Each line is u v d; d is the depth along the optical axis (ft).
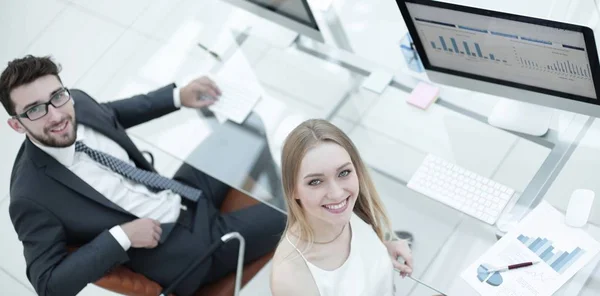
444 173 7.63
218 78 9.12
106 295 10.41
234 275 8.63
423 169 7.72
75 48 12.57
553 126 7.67
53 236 8.05
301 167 6.19
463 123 7.95
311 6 9.32
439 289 6.96
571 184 7.28
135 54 9.85
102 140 8.86
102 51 12.34
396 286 8.84
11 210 8.16
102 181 8.52
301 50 9.07
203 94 9.04
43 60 8.16
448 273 7.01
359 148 8.06
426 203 7.52
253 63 9.14
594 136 7.51
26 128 8.13
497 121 7.80
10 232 11.30
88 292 10.50
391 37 8.86
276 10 8.95
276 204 8.05
